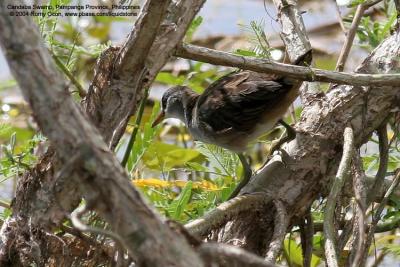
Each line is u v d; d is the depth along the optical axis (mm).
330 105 8383
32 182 7035
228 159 10180
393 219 8828
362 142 8359
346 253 8477
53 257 7172
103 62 7125
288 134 8406
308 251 8039
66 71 9789
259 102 9953
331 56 14469
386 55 8711
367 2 9758
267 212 7711
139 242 4379
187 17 7117
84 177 4461
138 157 9000
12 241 7145
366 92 8328
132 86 7059
